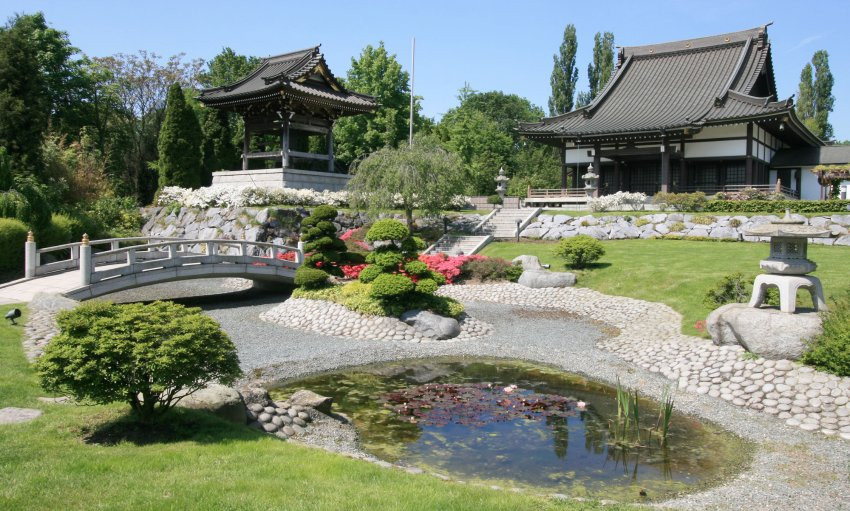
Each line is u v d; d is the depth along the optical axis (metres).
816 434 9.72
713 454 9.04
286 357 14.51
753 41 37.84
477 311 20.34
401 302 17.69
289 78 31.38
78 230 27.05
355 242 29.30
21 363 10.77
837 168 30.31
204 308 20.81
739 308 12.97
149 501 5.57
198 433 7.86
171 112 36.72
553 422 10.38
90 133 42.59
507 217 33.16
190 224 31.61
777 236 12.23
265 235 28.42
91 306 7.70
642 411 11.01
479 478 8.05
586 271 23.38
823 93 57.41
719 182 35.06
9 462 6.46
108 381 7.27
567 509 6.43
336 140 49.94
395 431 9.86
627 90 39.53
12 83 26.94
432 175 29.06
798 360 11.52
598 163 35.69
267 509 5.53
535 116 80.19
